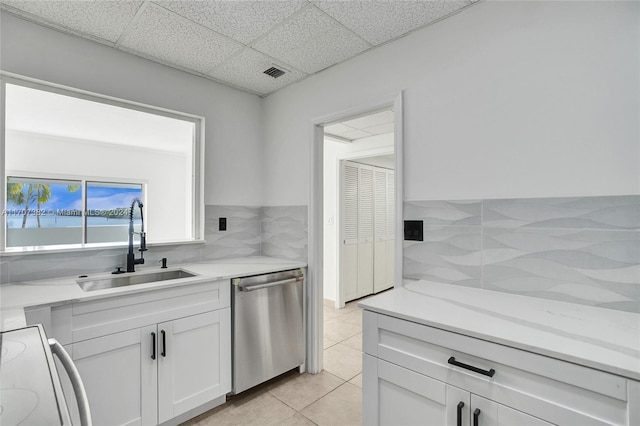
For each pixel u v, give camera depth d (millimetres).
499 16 1555
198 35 1912
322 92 2381
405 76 1907
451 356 1114
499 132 1550
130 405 1614
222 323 1977
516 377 976
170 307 1754
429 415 1172
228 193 2648
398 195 1909
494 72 1570
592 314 1208
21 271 1759
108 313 1548
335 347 2889
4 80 1732
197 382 1860
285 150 2672
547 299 1407
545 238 1415
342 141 3824
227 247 2639
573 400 883
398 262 1901
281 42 1993
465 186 1660
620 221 1242
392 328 1270
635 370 785
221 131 2604
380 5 1633
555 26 1400
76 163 4020
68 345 1432
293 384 2266
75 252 1932
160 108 2264
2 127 1730
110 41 1975
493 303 1362
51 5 1625
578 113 1342
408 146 1886
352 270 4328
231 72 2402
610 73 1271
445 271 1725
